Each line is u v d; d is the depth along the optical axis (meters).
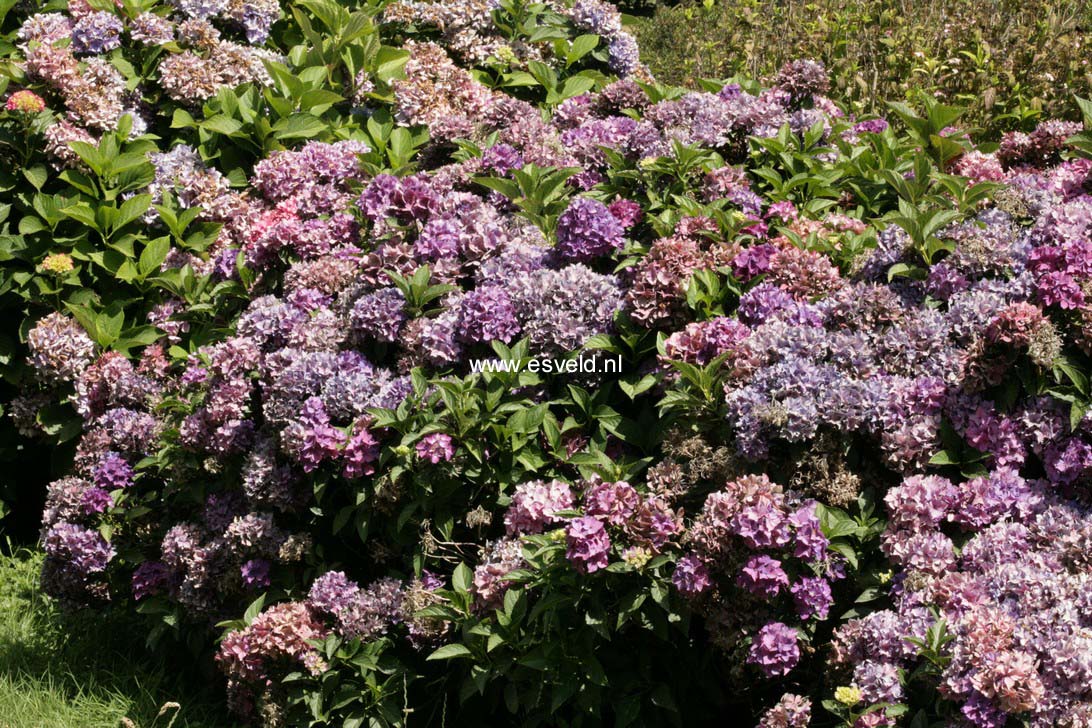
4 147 5.06
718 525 3.14
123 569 4.47
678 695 3.56
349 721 3.73
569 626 3.41
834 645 3.16
